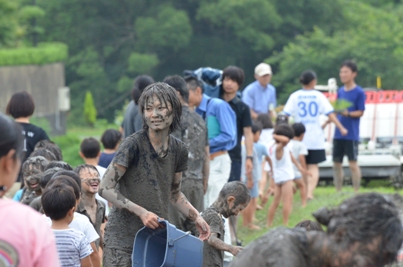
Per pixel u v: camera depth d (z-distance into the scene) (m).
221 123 19.66
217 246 13.33
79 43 142.50
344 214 7.13
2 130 6.95
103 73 135.62
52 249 6.89
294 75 104.50
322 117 36.09
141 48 132.62
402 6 127.19
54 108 102.88
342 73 29.06
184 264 11.75
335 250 7.15
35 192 15.53
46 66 101.06
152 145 12.16
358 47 99.50
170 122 12.05
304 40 106.31
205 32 133.25
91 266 12.65
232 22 123.12
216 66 131.00
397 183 35.50
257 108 32.38
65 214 12.38
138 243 11.99
